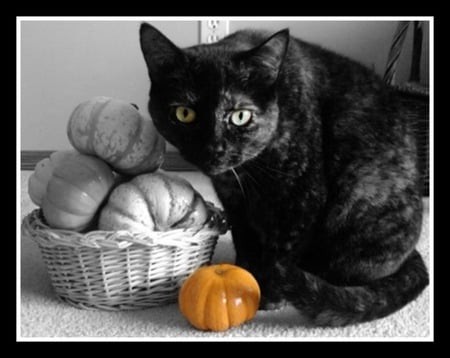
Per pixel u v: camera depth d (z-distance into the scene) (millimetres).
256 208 784
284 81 751
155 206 747
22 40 1421
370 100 790
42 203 771
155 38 730
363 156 764
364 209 764
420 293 781
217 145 715
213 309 709
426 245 966
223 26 1374
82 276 749
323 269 799
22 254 936
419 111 1178
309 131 748
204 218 777
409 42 1432
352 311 729
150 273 753
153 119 769
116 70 1443
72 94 1455
